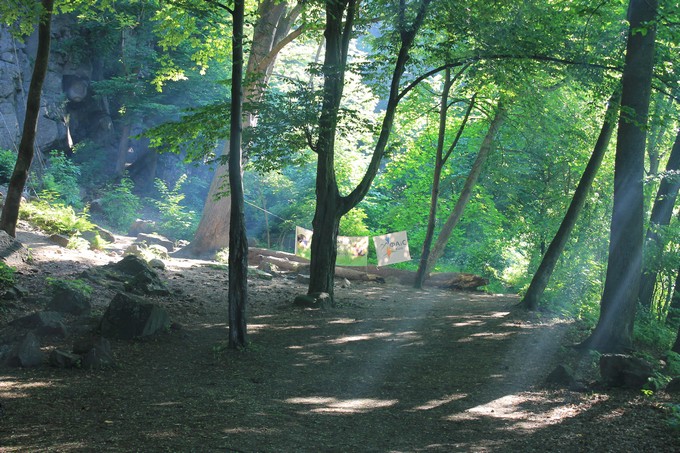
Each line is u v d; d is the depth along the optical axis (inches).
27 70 1362.0
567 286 703.1
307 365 416.5
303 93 562.6
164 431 264.8
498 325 588.4
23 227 788.6
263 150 594.2
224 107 571.2
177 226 1304.1
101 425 268.2
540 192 938.1
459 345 494.6
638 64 453.7
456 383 380.8
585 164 863.7
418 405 334.3
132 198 1379.2
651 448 254.2
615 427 285.0
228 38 938.1
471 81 862.5
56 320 424.5
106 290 558.6
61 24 1451.8
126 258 644.1
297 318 579.5
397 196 1664.6
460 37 601.3
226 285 714.8
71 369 361.1
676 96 567.5
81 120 1601.9
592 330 502.9
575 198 676.7
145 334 436.8
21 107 1334.9
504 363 432.1
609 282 463.2
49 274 570.3
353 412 318.7
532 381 382.3
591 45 581.6
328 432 282.5
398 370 413.1
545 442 270.2
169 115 1587.1
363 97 1227.2
